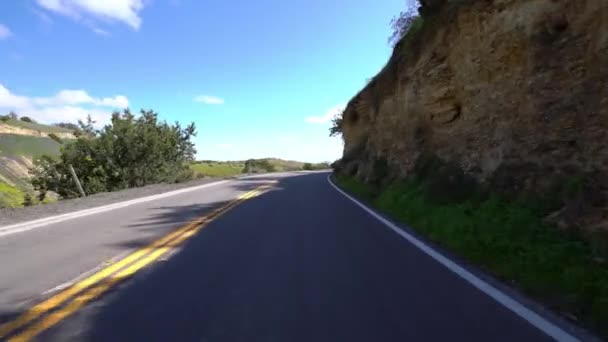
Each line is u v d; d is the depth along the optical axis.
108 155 33.56
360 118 31.00
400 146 17.61
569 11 8.20
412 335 3.68
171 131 37.88
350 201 16.14
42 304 4.66
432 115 14.09
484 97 10.96
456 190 10.58
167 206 14.94
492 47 10.58
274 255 6.87
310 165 92.19
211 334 3.77
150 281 5.49
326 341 3.59
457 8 12.65
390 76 19.58
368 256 6.75
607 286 4.48
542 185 7.75
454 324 3.91
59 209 14.30
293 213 12.41
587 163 6.94
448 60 13.20
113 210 13.98
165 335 3.77
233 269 6.02
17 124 83.50
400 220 10.94
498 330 3.77
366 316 4.14
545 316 4.09
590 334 3.67
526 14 9.37
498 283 5.21
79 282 5.50
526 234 6.62
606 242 5.34
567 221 6.36
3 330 3.95
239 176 42.59
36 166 35.00
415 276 5.55
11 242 8.59
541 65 8.67
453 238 7.66
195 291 5.02
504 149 9.59
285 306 4.45
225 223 10.57
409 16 19.84
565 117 7.74
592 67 7.32
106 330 3.90
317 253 6.98
